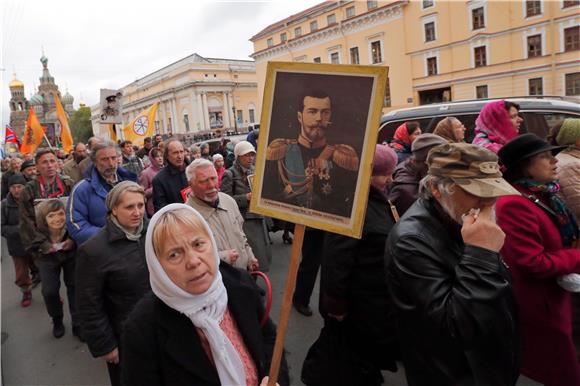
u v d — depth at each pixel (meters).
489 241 1.37
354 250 2.18
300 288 3.99
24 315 4.72
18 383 3.29
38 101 77.19
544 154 2.08
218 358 1.34
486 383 1.46
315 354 2.35
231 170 4.30
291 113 1.47
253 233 4.11
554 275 2.01
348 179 1.37
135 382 1.36
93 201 3.33
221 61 66.81
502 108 3.42
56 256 3.89
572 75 23.88
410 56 31.36
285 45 40.91
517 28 25.56
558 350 2.12
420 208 1.63
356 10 34.75
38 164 4.27
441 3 28.81
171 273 1.33
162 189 4.39
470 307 1.32
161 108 66.50
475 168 1.40
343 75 1.38
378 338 2.24
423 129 4.80
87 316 2.31
